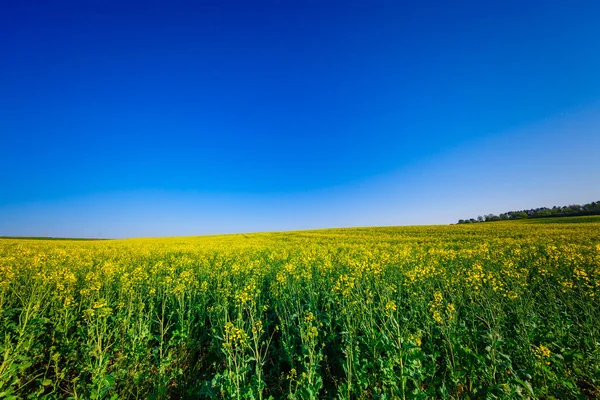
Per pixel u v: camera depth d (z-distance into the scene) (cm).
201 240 3953
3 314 640
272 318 748
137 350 557
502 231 3366
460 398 442
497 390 435
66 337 587
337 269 1179
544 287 913
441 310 623
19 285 852
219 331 634
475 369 482
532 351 492
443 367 517
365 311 624
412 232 3831
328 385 505
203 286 873
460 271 1022
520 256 1419
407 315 688
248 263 1248
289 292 852
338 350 568
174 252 2073
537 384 451
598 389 450
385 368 455
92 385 454
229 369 449
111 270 934
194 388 489
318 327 625
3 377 436
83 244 3095
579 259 1178
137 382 486
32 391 482
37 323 600
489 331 565
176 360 549
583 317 685
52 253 1700
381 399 414
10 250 1897
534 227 3766
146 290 898
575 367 479
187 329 663
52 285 837
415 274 848
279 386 492
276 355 596
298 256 1622
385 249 2022
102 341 593
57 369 492
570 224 4041
